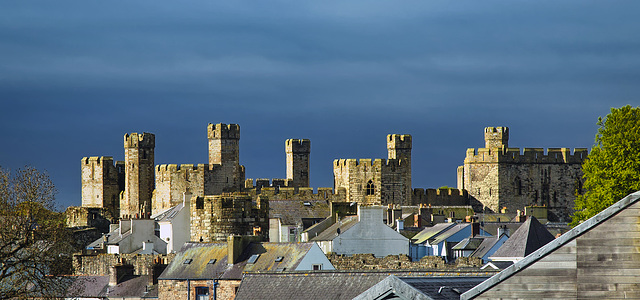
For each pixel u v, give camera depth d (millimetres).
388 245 186250
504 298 71062
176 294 156875
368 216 186750
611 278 69875
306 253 150375
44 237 136000
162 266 170875
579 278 70188
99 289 174875
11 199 135125
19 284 133250
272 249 155750
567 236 70438
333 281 111812
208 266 157000
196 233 198000
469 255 174375
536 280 70750
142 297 167750
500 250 147625
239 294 116312
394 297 74812
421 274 106125
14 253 132875
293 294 112750
